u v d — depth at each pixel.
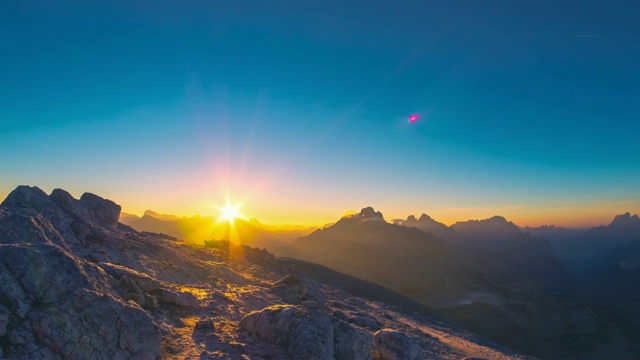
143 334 15.66
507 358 43.00
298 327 19.30
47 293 14.51
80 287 15.42
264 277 52.16
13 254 15.09
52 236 22.09
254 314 21.33
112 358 14.21
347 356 20.64
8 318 13.18
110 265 23.09
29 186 30.27
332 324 21.83
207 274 38.09
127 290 20.67
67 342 13.47
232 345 18.38
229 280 40.47
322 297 52.19
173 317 21.09
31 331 13.25
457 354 38.44
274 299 36.56
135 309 16.08
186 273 34.38
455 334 58.69
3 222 19.45
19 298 13.86
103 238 31.59
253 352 18.20
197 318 22.16
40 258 15.34
